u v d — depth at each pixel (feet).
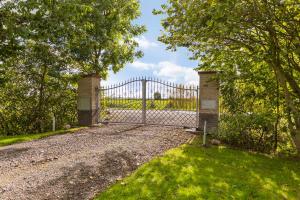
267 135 33.96
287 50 28.81
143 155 27.04
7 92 47.78
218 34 28.63
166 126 45.01
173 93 45.91
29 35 38.27
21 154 28.07
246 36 31.01
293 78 31.63
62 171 22.27
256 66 35.50
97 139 35.09
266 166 26.16
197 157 26.76
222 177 21.42
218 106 39.73
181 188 18.60
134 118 49.80
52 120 48.93
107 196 17.25
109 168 23.03
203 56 39.42
